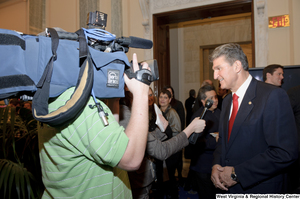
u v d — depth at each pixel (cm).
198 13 398
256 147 125
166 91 296
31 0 461
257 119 123
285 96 120
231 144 133
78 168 77
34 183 153
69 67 67
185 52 683
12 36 60
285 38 325
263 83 133
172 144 132
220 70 137
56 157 78
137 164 70
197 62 671
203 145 199
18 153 164
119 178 90
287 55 324
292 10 321
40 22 477
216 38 653
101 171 79
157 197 209
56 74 66
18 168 138
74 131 71
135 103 74
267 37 334
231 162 132
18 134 176
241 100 137
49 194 89
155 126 167
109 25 427
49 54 66
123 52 76
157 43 417
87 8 440
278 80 240
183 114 382
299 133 190
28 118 169
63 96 73
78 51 69
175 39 683
